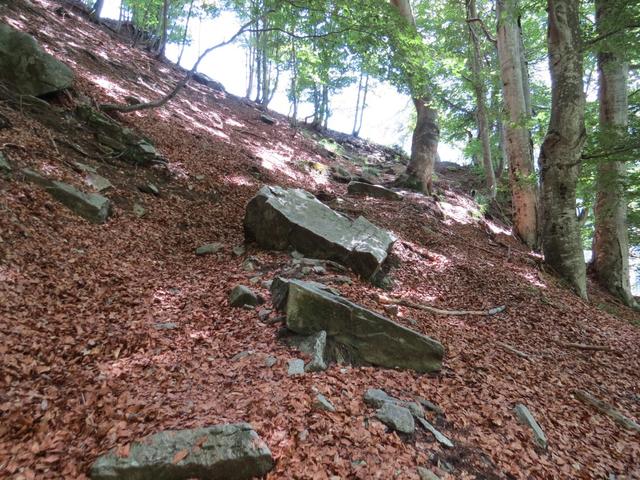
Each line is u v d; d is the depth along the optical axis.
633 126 9.73
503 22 13.27
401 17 11.09
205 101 19.98
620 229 13.69
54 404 3.67
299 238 7.79
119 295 5.89
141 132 11.63
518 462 3.95
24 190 6.93
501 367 5.71
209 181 11.23
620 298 13.39
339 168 17.94
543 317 7.98
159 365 4.39
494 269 10.16
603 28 8.84
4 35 9.14
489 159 18.91
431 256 9.91
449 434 4.08
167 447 3.09
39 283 5.45
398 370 5.00
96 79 13.07
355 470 3.25
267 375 4.29
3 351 4.12
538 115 17.00
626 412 5.45
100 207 7.77
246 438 3.21
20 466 2.94
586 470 4.10
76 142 9.43
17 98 9.04
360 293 6.65
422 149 16.33
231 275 7.01
